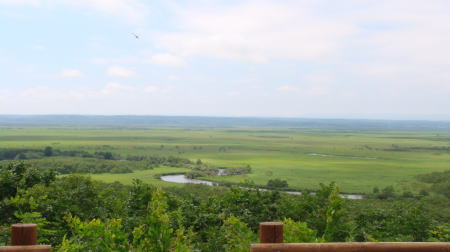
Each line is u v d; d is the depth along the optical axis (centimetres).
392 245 333
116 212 835
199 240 745
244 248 605
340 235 772
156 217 535
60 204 809
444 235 792
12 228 306
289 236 584
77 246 512
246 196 928
